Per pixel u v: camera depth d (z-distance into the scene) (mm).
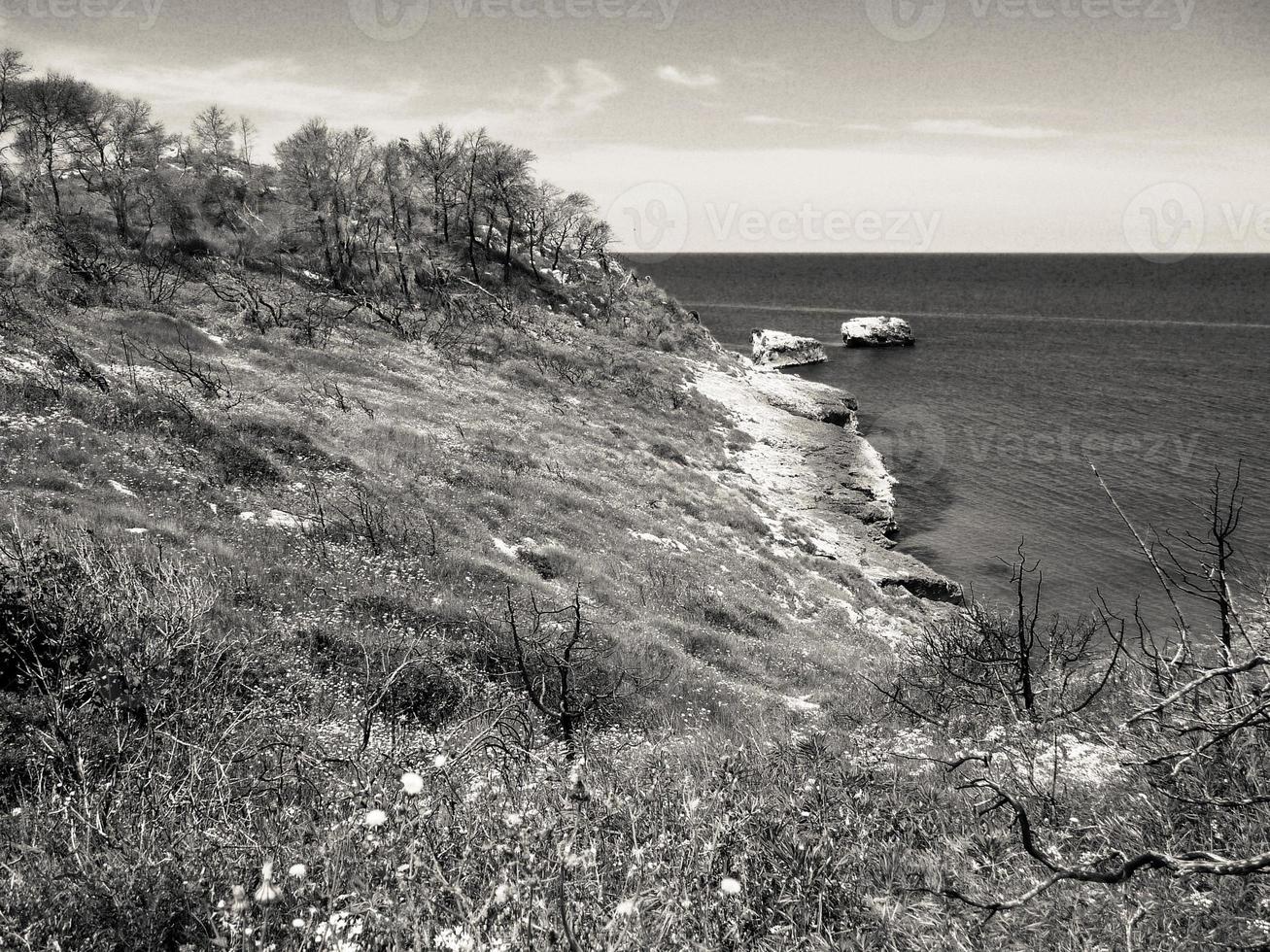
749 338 129625
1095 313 167375
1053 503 46281
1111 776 5613
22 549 10859
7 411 22953
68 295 43562
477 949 2791
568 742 8375
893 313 168250
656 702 16844
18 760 7441
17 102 59562
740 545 36656
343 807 4617
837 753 7488
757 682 21250
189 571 15828
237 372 38969
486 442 38156
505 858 3408
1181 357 102812
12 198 58438
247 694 10250
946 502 47938
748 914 3533
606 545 30641
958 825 5035
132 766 5555
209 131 74375
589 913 3148
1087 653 11500
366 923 2957
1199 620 28750
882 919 3561
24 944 3227
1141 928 3455
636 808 4629
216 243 64438
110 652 9156
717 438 55656
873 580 36094
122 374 30531
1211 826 4094
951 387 84062
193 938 3338
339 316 58875
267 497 24031
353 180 74750
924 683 12695
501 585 22516
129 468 22219
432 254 77250
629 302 89188
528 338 66312
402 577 20828
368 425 35281
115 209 60656
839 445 58000
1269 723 4266
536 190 87750
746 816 4441
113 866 3809
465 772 5684
